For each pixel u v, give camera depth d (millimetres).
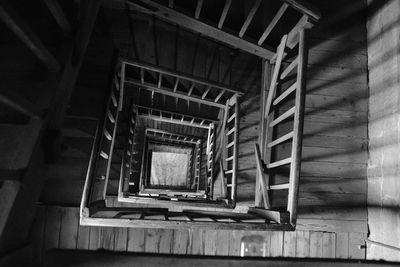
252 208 2707
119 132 3996
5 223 1137
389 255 2629
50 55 1312
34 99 1396
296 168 2143
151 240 2932
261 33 2879
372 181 2930
